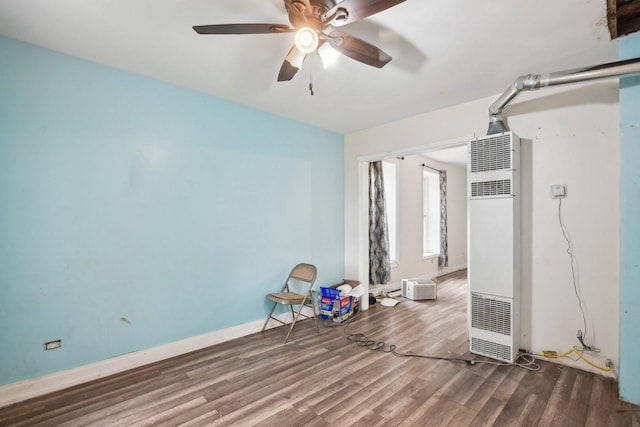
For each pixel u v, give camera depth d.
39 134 2.18
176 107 2.82
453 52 2.24
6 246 2.07
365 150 4.16
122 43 2.15
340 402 2.06
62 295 2.27
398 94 2.98
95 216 2.40
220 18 1.89
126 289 2.54
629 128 2.06
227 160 3.16
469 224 2.85
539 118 2.72
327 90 2.91
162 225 2.74
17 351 2.10
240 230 3.26
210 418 1.90
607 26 1.93
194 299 2.92
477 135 3.11
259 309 3.41
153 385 2.28
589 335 2.49
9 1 1.71
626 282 2.07
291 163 3.74
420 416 1.92
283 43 2.16
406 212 5.70
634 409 1.98
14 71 2.10
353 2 1.39
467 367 2.55
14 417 1.91
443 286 5.64
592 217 2.48
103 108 2.44
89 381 2.34
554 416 1.92
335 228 4.28
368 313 4.05
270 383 2.30
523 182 2.79
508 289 2.61
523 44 2.14
